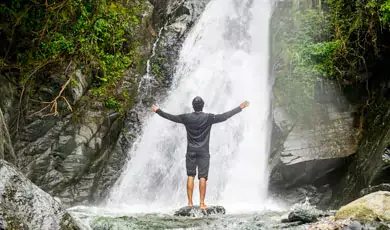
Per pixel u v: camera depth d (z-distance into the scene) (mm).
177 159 10531
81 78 10906
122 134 11266
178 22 14727
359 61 9664
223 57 13031
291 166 8852
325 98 9656
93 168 10312
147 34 13383
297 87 9750
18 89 10250
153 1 14898
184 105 11984
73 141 10211
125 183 10547
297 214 5867
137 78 12289
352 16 9805
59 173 9875
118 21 12141
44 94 10406
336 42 9734
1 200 4012
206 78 12469
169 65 13453
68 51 10812
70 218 4441
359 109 9516
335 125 9328
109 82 11484
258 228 5473
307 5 10930
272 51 11383
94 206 9656
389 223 4922
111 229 5527
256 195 9586
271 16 12352
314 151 8945
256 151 10320
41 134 10062
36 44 10641
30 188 4332
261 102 11203
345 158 8938
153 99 12352
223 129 10578
